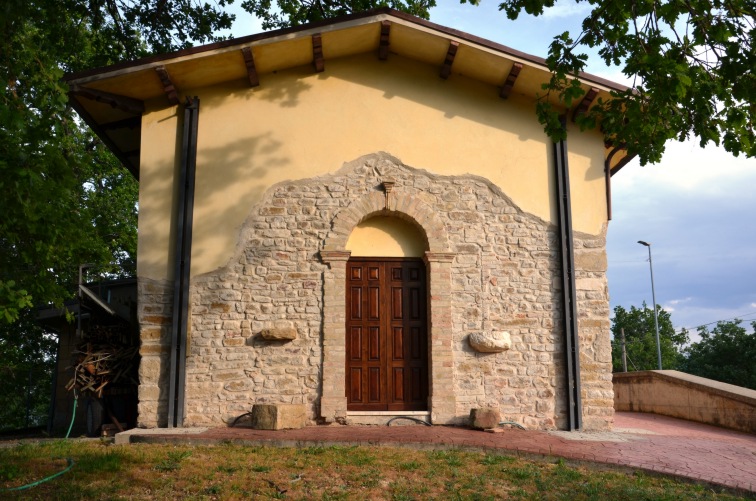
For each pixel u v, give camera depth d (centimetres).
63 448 786
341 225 1004
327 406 946
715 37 573
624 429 1041
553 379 989
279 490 613
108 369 1019
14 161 613
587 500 612
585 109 1039
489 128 1057
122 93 994
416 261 1040
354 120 1043
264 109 1034
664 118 646
